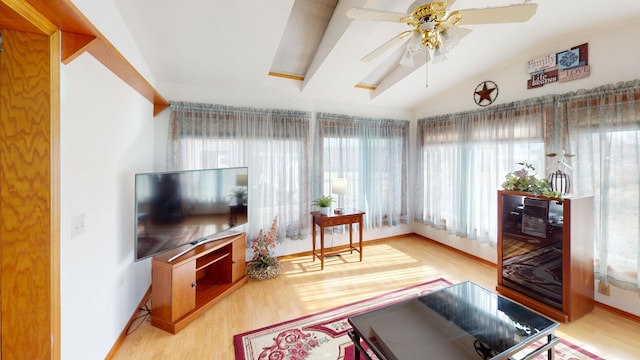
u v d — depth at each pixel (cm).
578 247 217
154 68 256
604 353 180
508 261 260
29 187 112
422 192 430
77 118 139
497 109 310
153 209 207
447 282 287
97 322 159
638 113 204
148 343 191
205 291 253
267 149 330
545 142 262
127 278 207
